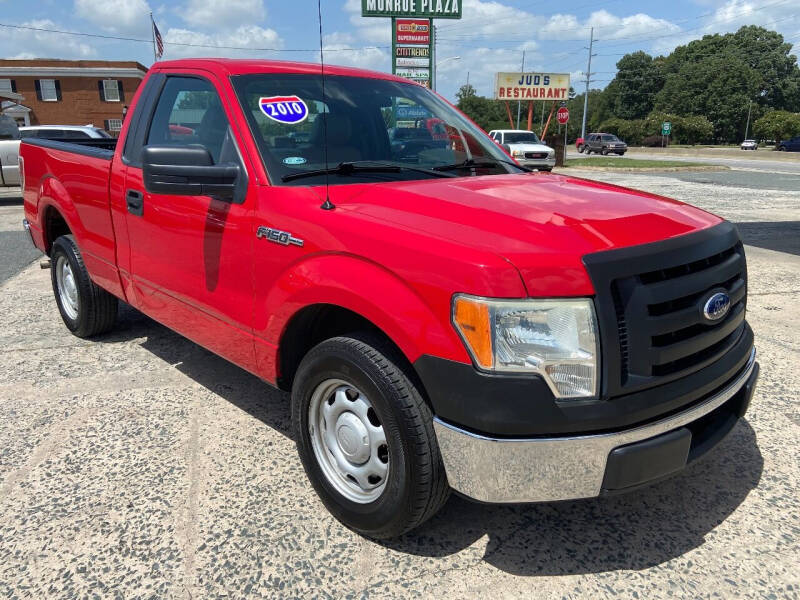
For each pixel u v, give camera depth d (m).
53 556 2.41
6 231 9.99
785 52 107.94
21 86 47.94
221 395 3.83
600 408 1.97
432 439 2.19
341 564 2.37
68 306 4.81
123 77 49.19
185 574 2.32
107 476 2.95
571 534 2.55
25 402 3.72
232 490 2.84
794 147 51.16
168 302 3.47
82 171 4.10
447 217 2.27
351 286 2.26
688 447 2.18
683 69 101.31
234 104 2.96
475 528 2.58
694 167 26.12
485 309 1.94
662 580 2.29
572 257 1.98
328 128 3.10
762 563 2.38
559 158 27.50
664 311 2.10
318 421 2.61
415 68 20.00
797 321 5.18
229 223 2.84
